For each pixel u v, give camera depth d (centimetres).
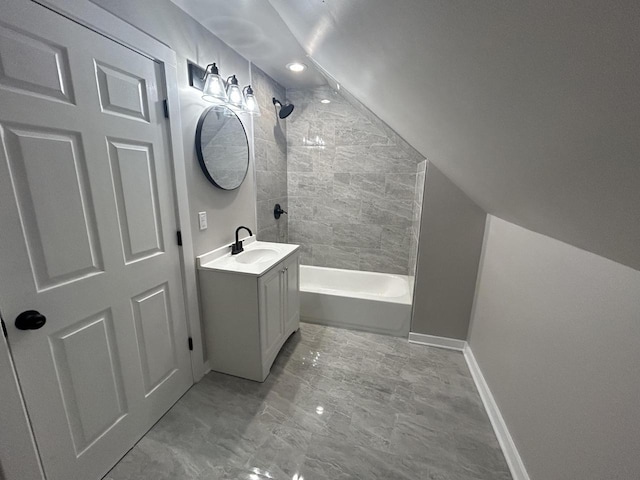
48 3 94
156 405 154
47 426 105
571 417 97
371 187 298
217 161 188
